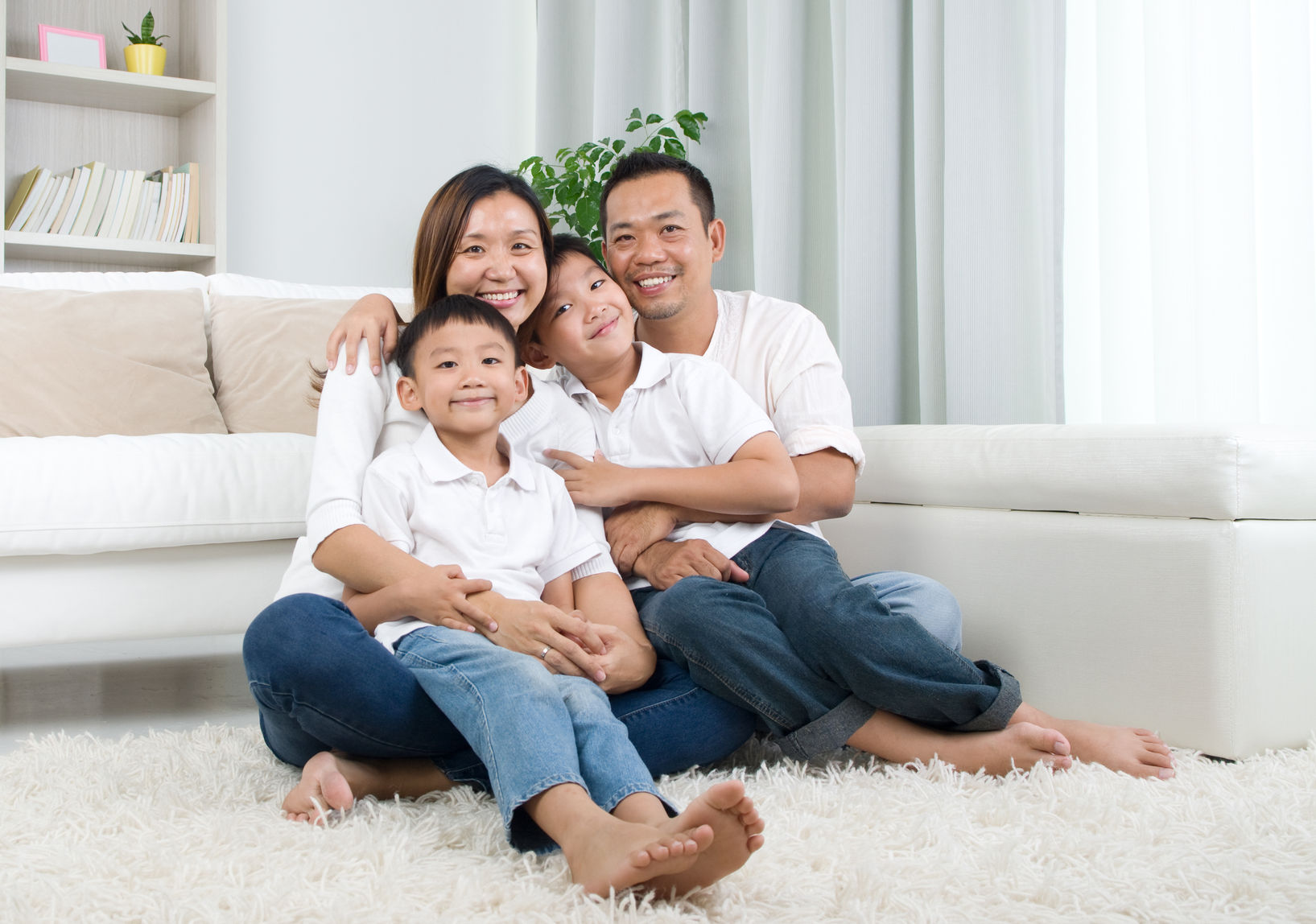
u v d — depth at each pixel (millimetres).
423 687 1073
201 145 3379
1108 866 876
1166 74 2080
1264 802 1053
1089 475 1391
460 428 1245
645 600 1333
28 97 3307
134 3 3447
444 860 915
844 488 1493
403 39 3746
